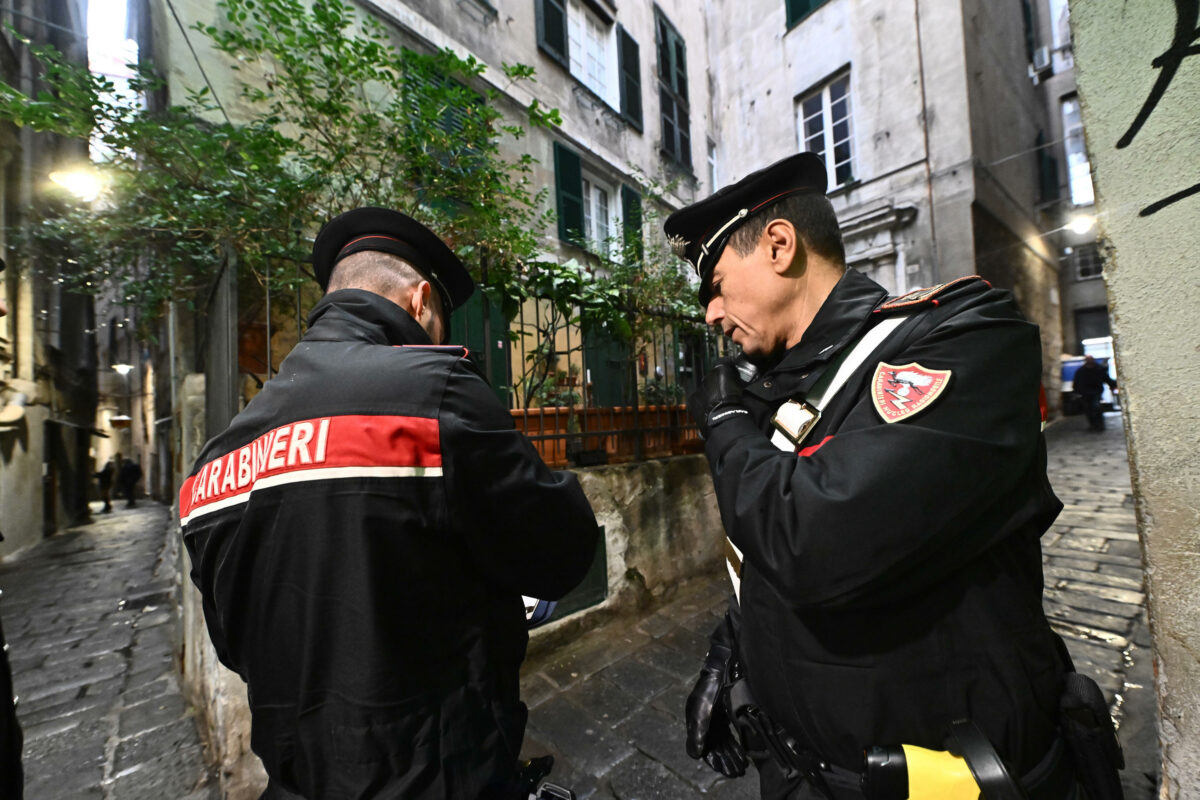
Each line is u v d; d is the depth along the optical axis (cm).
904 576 54
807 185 80
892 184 844
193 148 238
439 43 552
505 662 78
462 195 250
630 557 270
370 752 61
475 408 72
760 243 78
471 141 246
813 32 930
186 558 241
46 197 442
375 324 81
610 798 153
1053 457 666
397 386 69
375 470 65
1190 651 83
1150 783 140
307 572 65
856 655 59
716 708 92
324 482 65
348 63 229
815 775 65
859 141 880
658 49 900
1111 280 89
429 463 67
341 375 71
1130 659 207
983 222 812
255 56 238
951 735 55
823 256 78
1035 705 58
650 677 215
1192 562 83
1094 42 89
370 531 64
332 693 63
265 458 69
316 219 253
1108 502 432
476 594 75
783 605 67
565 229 669
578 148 718
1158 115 82
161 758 184
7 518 634
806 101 959
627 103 811
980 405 54
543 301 302
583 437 265
